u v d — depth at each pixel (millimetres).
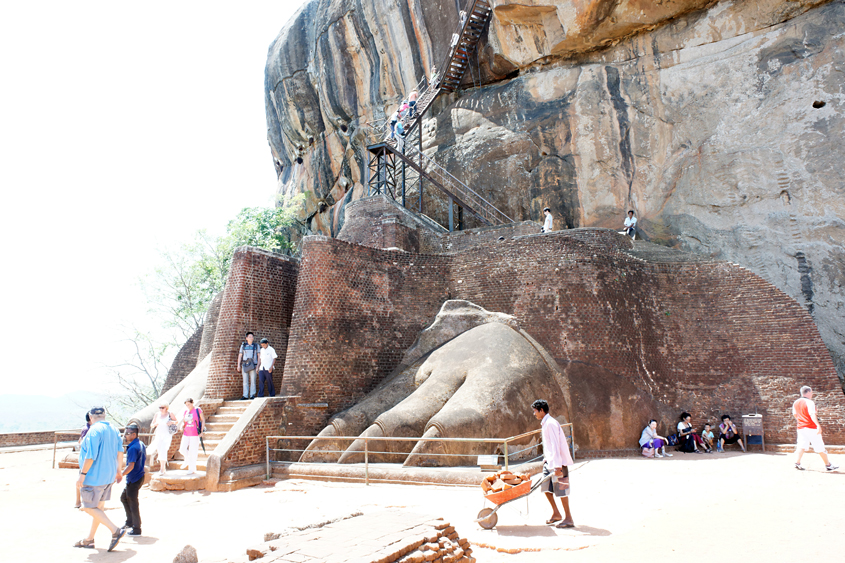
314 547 5215
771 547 6098
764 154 18422
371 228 22094
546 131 22547
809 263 17234
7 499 10984
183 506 10164
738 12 19562
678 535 6715
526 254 16656
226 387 15422
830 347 16609
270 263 17188
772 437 15000
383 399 14578
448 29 26016
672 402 15969
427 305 17312
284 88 35312
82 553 6992
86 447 7129
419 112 25875
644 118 20969
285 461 13367
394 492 10352
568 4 21016
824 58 17781
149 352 33938
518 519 7863
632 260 17016
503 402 12891
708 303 16641
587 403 14695
